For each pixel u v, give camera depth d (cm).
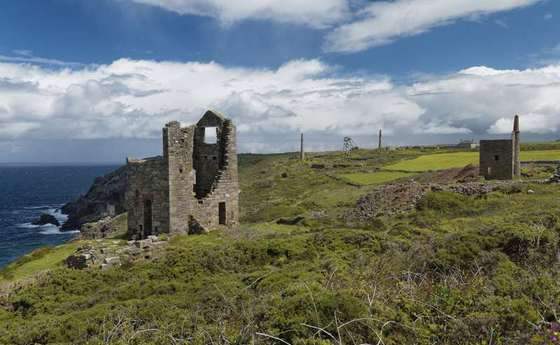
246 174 11888
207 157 3747
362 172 9200
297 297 966
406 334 869
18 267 2816
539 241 1541
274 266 2019
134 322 1176
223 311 1155
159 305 1330
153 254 2583
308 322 870
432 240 1773
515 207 2867
